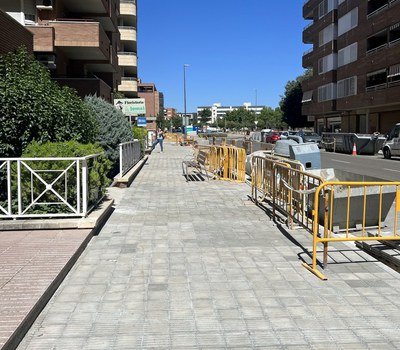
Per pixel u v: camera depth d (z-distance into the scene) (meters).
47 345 3.60
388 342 3.68
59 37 20.73
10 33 12.42
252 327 3.94
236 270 5.50
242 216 8.85
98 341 3.67
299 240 6.95
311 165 10.41
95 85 21.20
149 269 5.52
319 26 57.00
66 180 7.32
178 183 14.37
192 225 8.03
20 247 6.00
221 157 15.70
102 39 22.53
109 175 16.14
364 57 44.53
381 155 32.69
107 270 5.48
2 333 3.48
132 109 30.41
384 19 40.38
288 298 4.61
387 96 39.91
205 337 3.75
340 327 3.95
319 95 57.28
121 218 8.62
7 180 7.24
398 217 9.05
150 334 3.80
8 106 8.09
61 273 5.04
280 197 8.37
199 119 142.12
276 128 118.25
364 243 6.34
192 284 5.00
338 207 7.47
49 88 9.22
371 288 4.92
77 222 7.05
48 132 8.70
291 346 3.61
